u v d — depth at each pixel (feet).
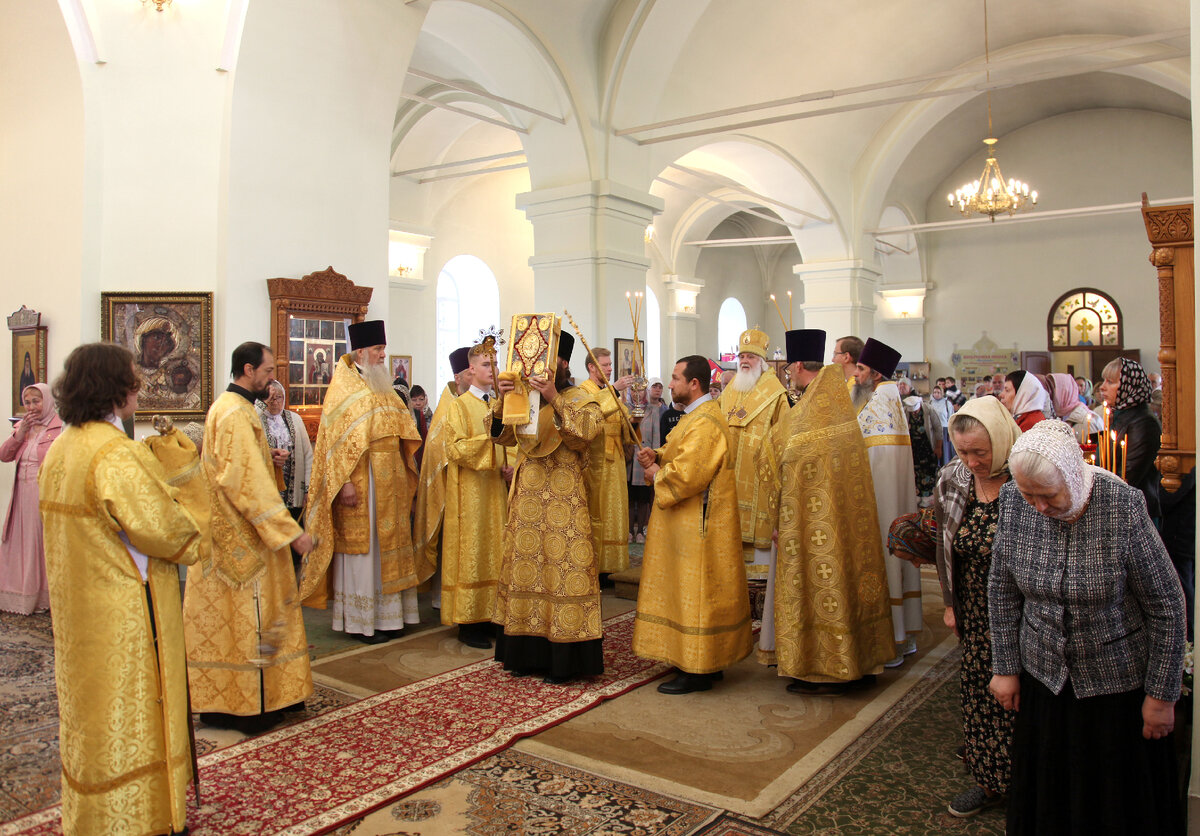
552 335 12.82
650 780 10.03
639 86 32.07
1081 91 56.65
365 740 11.21
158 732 8.00
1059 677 6.93
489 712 12.21
